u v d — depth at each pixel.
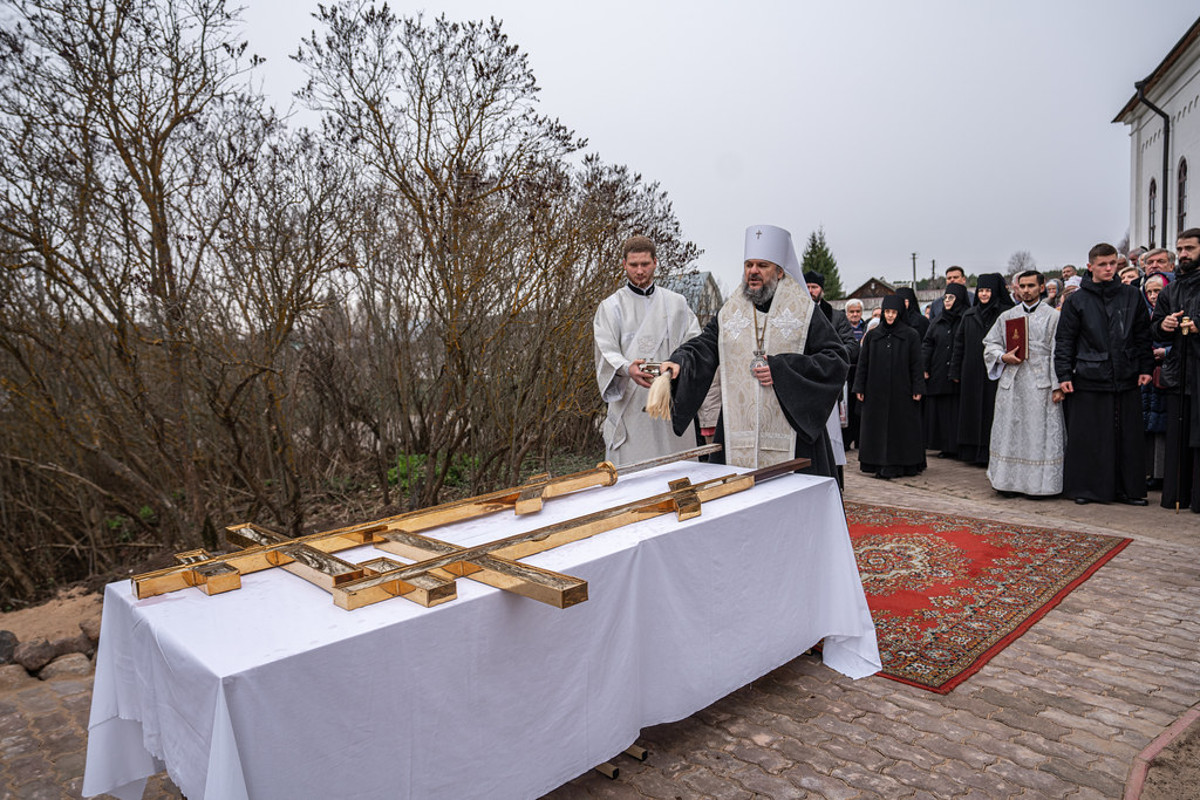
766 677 3.18
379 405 6.30
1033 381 6.30
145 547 5.57
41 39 3.98
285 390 5.09
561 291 5.90
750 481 2.97
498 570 1.87
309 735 1.52
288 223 4.98
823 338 3.47
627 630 2.23
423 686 1.70
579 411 6.85
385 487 6.27
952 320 8.82
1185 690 2.95
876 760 2.54
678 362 3.44
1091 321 6.00
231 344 4.96
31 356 4.56
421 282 5.56
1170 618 3.65
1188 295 5.59
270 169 4.79
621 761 2.59
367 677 1.60
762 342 3.51
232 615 1.70
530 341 6.03
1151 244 20.75
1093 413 6.07
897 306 7.54
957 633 3.52
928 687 3.01
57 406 4.61
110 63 4.11
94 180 4.25
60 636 3.86
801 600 3.01
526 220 5.50
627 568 2.22
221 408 4.91
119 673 1.90
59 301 4.47
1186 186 18.12
